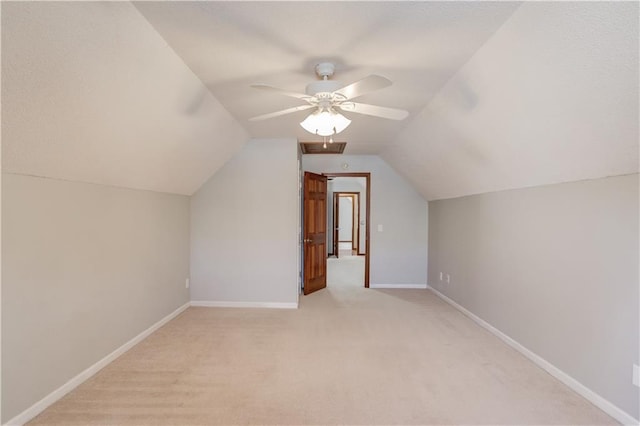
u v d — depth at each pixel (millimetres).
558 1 1555
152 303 3697
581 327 2461
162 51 2131
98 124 2242
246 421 2148
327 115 2377
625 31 1471
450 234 4918
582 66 1746
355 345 3346
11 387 2053
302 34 2012
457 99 2803
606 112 1869
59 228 2416
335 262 9023
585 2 1476
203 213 4680
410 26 1921
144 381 2637
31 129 1896
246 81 2686
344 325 3932
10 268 2049
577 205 2510
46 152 2115
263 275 4660
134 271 3354
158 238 3828
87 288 2695
